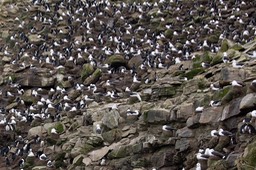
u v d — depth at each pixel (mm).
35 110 39375
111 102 36125
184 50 43750
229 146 25156
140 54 43750
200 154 25000
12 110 39875
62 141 33438
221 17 49312
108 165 29375
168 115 29516
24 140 35781
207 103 28531
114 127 31641
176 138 27938
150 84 37156
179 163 27250
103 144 31156
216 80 31172
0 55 50281
